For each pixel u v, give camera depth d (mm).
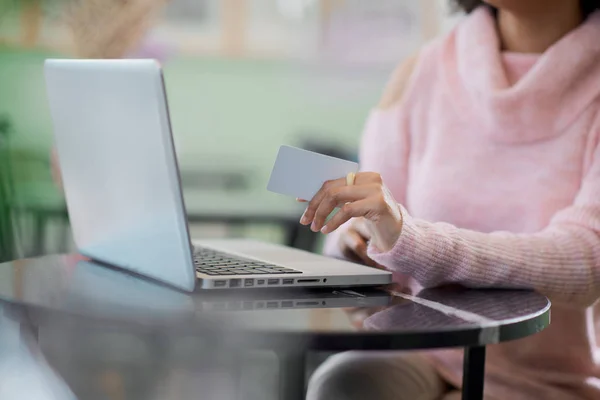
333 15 4977
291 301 1250
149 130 1214
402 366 1597
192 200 4254
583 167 1694
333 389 1529
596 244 1506
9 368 2123
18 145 4324
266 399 2512
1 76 4402
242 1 4926
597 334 1792
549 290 1470
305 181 1329
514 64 1812
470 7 1963
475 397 1177
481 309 1244
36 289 1286
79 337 1110
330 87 5016
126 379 2566
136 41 3814
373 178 1346
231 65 4957
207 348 1032
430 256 1388
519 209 1732
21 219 3777
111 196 1411
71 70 1426
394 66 4984
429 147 1891
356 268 1439
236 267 1411
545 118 1719
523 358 1683
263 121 5012
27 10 4379
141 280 1389
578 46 1703
